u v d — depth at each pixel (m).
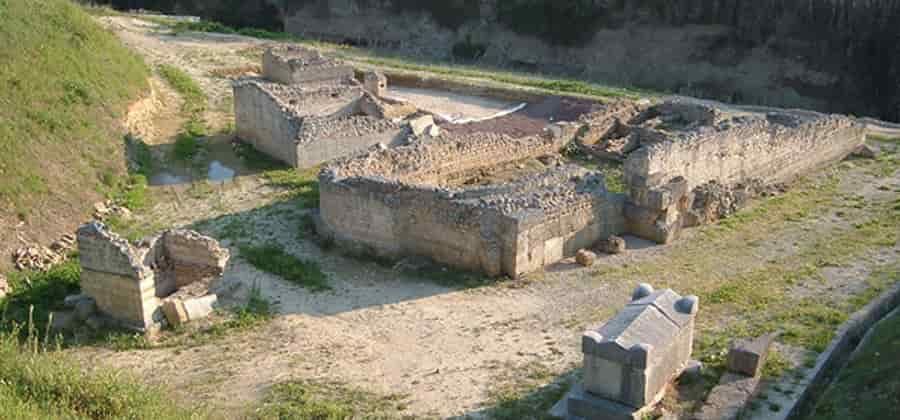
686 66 56.59
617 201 23.59
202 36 46.78
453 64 49.94
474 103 38.47
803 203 26.78
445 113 36.47
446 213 21.44
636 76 57.47
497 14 62.16
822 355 15.95
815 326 17.42
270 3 66.62
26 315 19.31
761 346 15.27
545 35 60.53
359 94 33.38
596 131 32.47
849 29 52.56
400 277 21.38
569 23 59.81
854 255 22.02
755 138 28.22
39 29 30.66
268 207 25.58
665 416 13.87
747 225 24.69
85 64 30.53
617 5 59.03
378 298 20.23
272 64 38.16
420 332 18.44
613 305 19.45
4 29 29.14
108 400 13.86
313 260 22.39
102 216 24.66
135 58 35.62
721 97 54.59
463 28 62.69
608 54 58.69
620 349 13.61
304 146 28.30
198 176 28.05
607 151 30.86
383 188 22.05
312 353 17.59
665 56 57.28
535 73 54.41
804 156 29.97
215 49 43.72
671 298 15.34
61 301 20.06
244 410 14.97
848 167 30.80
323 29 65.19
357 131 29.38
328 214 23.20
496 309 19.44
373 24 64.56
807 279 20.39
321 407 15.01
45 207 23.77
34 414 12.39
